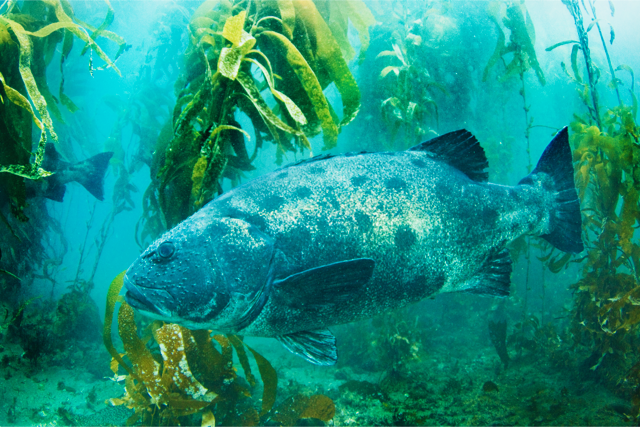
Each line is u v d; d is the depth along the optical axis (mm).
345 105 1429
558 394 2195
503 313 3707
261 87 1541
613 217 2273
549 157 1562
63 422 2051
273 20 1543
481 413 2045
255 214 1159
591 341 2527
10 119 1573
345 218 1194
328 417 1794
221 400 1712
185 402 1569
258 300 1142
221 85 1355
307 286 1123
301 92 1511
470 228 1359
